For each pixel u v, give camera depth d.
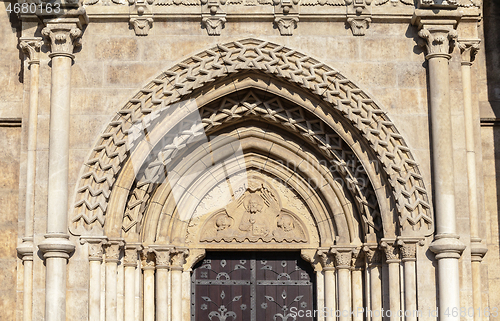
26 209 15.07
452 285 14.38
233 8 15.34
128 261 15.33
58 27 14.88
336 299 16.03
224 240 16.41
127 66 15.20
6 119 16.12
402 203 14.94
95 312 14.41
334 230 16.19
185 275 16.30
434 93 15.03
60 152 14.62
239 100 15.78
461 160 15.08
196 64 15.18
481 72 16.94
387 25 15.48
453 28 15.27
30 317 14.71
